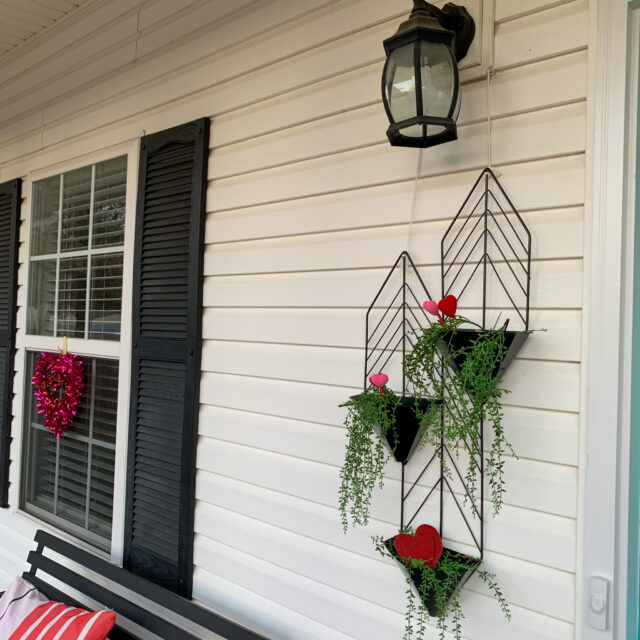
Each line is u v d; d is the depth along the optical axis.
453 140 1.27
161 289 2.05
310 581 1.58
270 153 1.75
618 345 1.09
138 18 2.25
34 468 2.77
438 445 1.33
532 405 1.20
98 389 2.41
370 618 1.44
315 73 1.64
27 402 2.85
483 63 1.27
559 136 1.19
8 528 2.81
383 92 1.21
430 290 1.37
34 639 1.67
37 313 2.82
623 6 1.11
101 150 2.43
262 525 1.71
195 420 1.90
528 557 1.19
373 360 1.47
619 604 1.08
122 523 2.17
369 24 1.52
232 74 1.88
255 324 1.76
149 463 2.04
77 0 2.44
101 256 2.43
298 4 1.69
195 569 1.89
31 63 2.88
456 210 1.33
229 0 1.89
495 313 1.26
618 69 1.11
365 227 1.51
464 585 1.27
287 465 1.66
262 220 1.76
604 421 1.10
